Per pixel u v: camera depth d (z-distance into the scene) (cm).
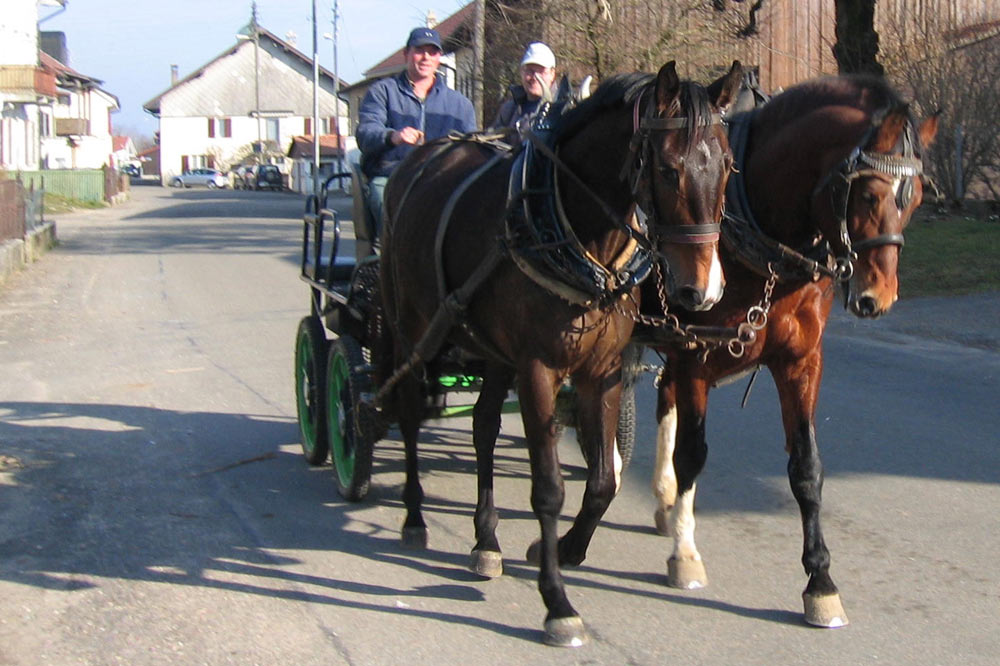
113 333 1182
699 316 451
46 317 1291
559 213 411
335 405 611
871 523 546
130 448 714
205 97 8119
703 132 361
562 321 409
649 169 368
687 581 469
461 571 498
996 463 643
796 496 436
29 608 456
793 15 2006
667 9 1642
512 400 650
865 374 903
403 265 514
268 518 574
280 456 698
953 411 772
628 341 465
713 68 1628
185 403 848
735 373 463
